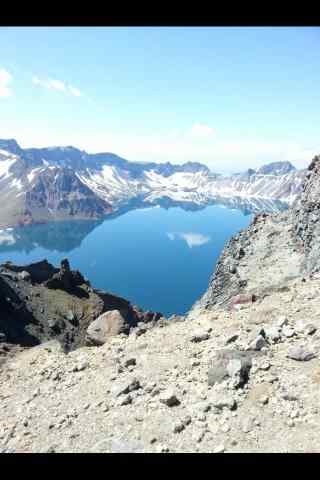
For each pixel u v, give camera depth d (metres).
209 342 23.02
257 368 18.48
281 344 20.58
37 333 139.25
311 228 79.44
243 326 24.09
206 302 93.12
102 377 21.61
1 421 19.12
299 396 16.06
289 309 24.89
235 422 15.35
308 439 13.79
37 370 25.06
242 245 96.31
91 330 33.44
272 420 15.15
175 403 17.36
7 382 24.50
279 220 98.94
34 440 16.81
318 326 21.38
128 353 24.48
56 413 18.75
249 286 77.62
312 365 18.06
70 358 26.17
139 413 17.14
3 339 116.00
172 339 25.11
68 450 15.52
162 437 15.24
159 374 20.48
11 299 147.12
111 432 16.22
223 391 17.38
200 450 14.22
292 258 80.75
